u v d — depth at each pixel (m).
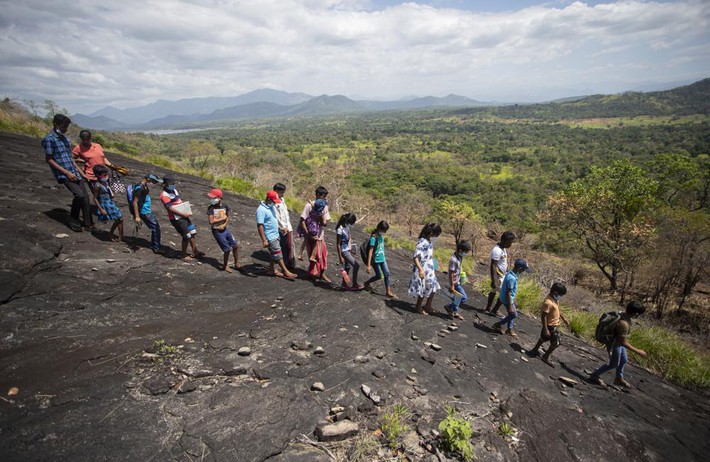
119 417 3.18
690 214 22.34
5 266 4.76
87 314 4.55
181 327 4.77
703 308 21.19
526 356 6.13
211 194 6.58
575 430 4.29
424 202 56.56
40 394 3.23
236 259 7.05
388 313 6.44
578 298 15.69
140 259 6.43
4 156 10.51
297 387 4.02
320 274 7.24
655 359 7.76
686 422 5.21
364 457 3.29
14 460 2.60
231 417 3.42
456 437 3.53
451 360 5.31
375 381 4.38
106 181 6.44
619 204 24.38
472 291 10.03
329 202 37.38
